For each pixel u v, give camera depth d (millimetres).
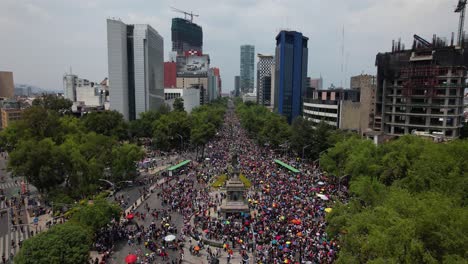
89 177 90812
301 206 79125
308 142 136125
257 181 102312
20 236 71188
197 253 61656
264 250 58844
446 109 132000
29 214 83375
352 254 45906
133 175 107500
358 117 167500
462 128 142000
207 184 104938
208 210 82000
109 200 90938
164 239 64312
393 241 40156
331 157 106188
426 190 66188
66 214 73625
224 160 139375
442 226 41625
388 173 83000
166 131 166375
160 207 86562
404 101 142000
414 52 139000
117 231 69812
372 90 164500
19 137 128125
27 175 89625
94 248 63438
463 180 64625
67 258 49500
